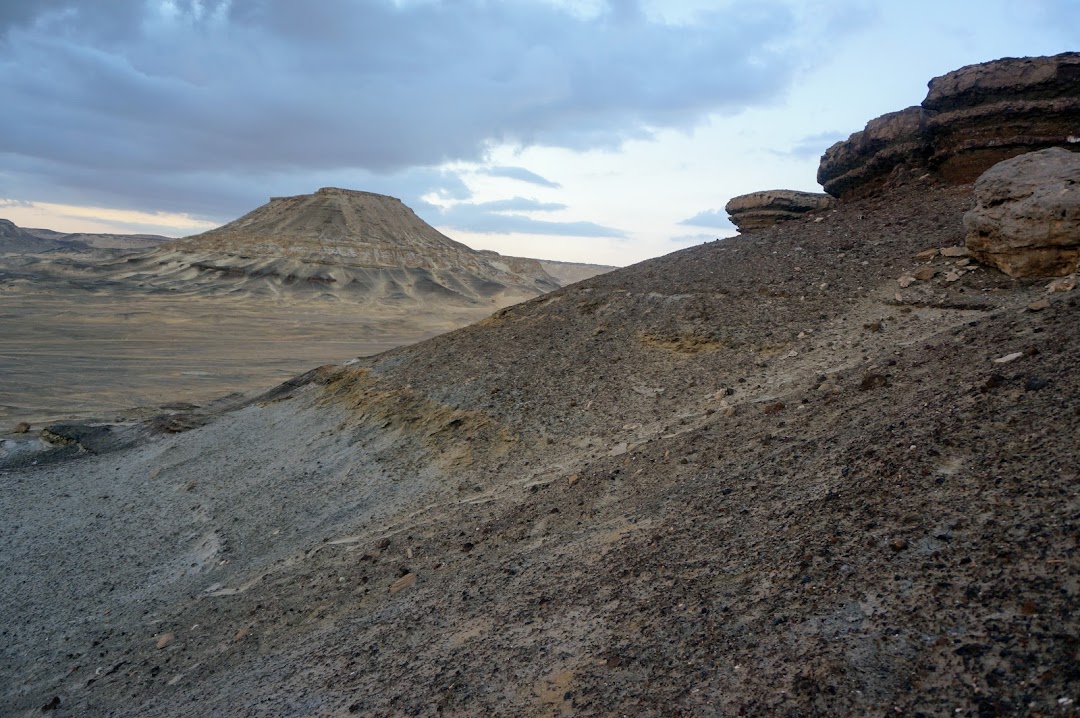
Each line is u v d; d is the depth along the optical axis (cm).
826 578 514
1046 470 519
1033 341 802
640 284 1841
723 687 448
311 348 6156
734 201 2433
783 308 1454
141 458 2138
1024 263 1216
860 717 387
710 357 1390
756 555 588
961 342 928
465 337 1991
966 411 660
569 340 1673
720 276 1703
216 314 7812
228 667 838
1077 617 385
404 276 11556
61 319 6625
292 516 1405
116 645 1072
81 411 3303
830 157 2277
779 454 796
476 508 1112
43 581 1397
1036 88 1705
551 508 960
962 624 419
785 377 1197
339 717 579
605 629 571
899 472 607
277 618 931
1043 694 354
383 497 1355
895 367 948
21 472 2159
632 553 693
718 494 755
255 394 3231
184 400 3741
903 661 411
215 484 1712
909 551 502
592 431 1298
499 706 518
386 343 6862
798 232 1889
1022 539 461
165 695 823
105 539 1558
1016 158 1297
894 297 1330
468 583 790
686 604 557
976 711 363
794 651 453
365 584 937
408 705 559
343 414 1870
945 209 1669
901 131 1980
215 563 1305
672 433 1123
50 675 1038
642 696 470
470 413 1501
